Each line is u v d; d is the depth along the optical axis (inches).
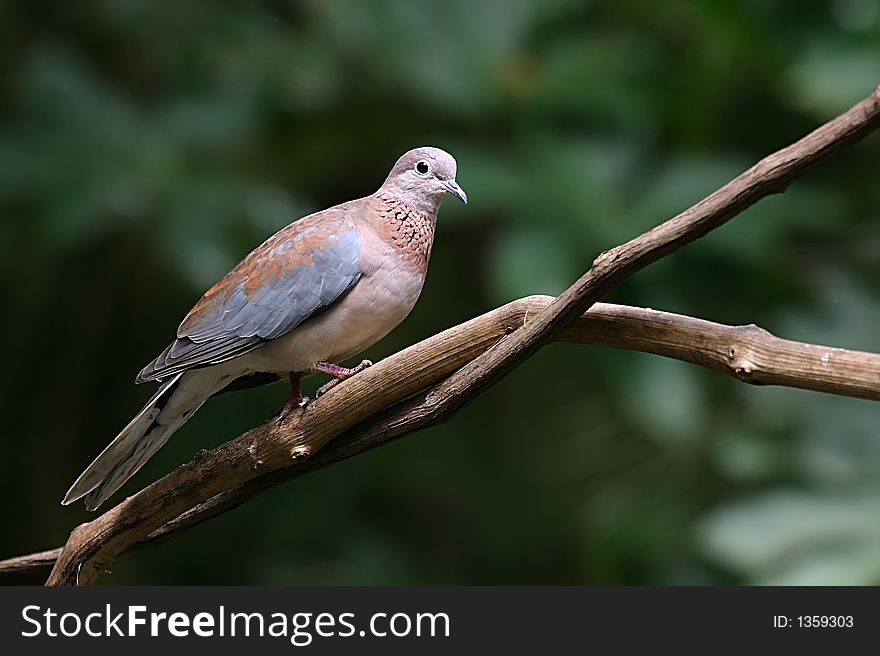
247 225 451.8
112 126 453.7
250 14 496.4
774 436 413.1
